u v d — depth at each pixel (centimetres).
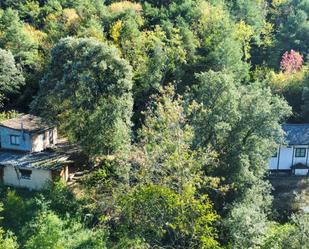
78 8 6138
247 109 3266
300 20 6388
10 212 2933
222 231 2494
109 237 2619
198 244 2200
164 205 2144
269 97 3328
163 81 4966
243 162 3106
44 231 2512
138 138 3550
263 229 2362
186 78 5100
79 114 3531
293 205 3681
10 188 3488
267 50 6425
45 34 5794
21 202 3025
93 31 5153
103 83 3522
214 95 3247
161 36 5284
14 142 3822
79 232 2709
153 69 4766
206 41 5409
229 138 3234
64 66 3672
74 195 3244
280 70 5928
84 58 3569
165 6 6856
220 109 3216
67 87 3553
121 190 2517
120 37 5172
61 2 6694
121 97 3509
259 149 3256
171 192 2134
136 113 4706
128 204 2197
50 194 3170
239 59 5178
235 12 6825
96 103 3488
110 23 5731
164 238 2352
